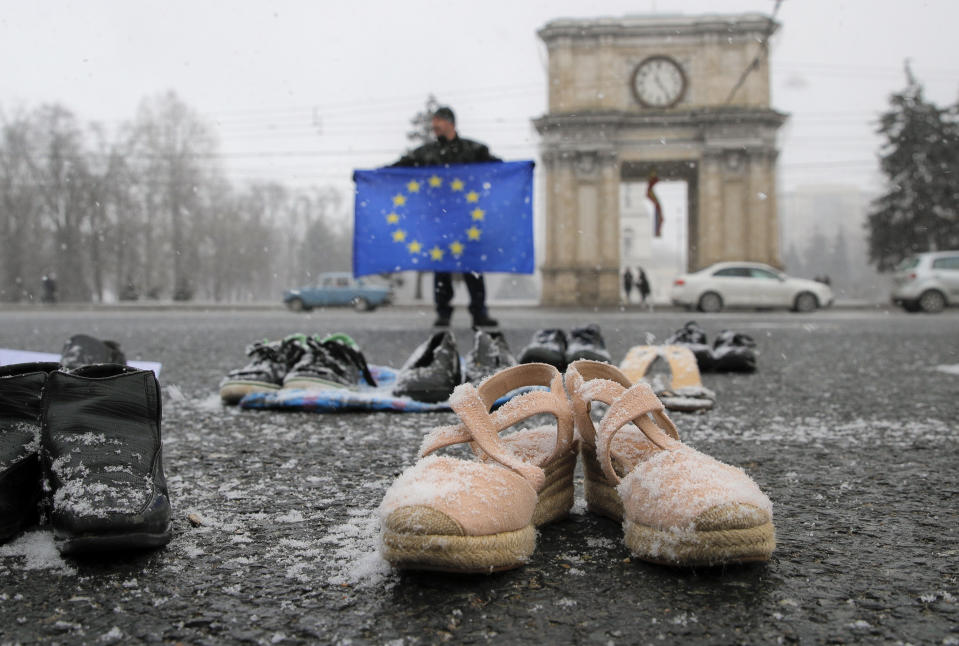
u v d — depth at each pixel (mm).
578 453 2119
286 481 2420
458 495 1581
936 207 43312
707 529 1582
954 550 1773
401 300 42594
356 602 1468
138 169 55531
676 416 3818
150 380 2006
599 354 4832
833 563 1686
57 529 1675
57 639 1315
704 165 35406
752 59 35156
